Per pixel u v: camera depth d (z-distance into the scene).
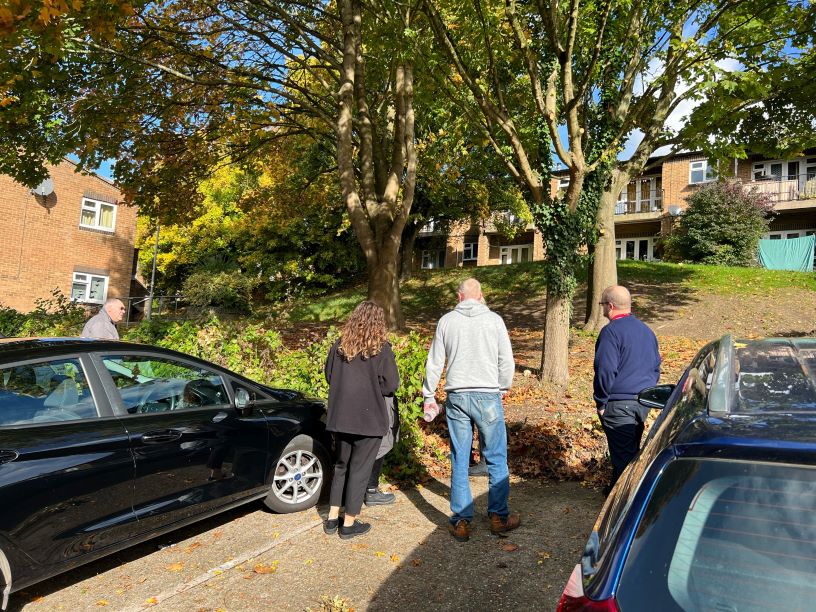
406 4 8.23
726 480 1.57
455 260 40.53
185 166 14.35
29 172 10.74
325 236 34.34
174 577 3.68
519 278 24.12
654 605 1.43
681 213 28.22
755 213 25.02
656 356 4.37
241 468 4.35
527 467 5.86
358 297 24.70
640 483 1.71
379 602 3.34
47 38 6.78
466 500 4.16
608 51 9.26
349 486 4.24
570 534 4.25
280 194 20.38
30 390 3.34
